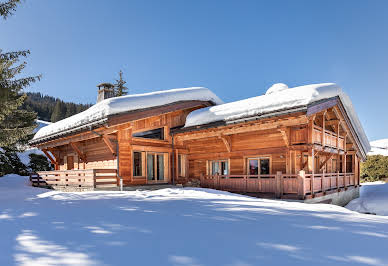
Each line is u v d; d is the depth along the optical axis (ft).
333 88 39.86
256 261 9.60
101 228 14.40
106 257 9.93
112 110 39.09
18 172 83.51
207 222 15.98
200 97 54.19
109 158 44.39
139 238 12.44
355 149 56.18
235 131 43.50
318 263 9.48
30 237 12.64
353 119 50.11
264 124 39.93
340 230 14.26
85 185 40.45
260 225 15.29
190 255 10.17
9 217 17.85
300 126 38.52
